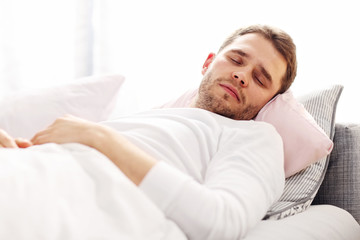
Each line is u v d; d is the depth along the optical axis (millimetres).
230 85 1096
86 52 2354
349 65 1829
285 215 951
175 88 2244
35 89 1289
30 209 469
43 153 604
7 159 547
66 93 1264
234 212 683
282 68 1145
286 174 1089
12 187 483
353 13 1812
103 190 565
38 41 2258
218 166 819
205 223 647
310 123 1104
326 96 1285
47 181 521
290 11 1938
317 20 1884
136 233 529
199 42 2162
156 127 872
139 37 2275
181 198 643
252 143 889
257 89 1113
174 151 841
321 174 1127
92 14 2342
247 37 1160
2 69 2223
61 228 477
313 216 975
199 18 2148
